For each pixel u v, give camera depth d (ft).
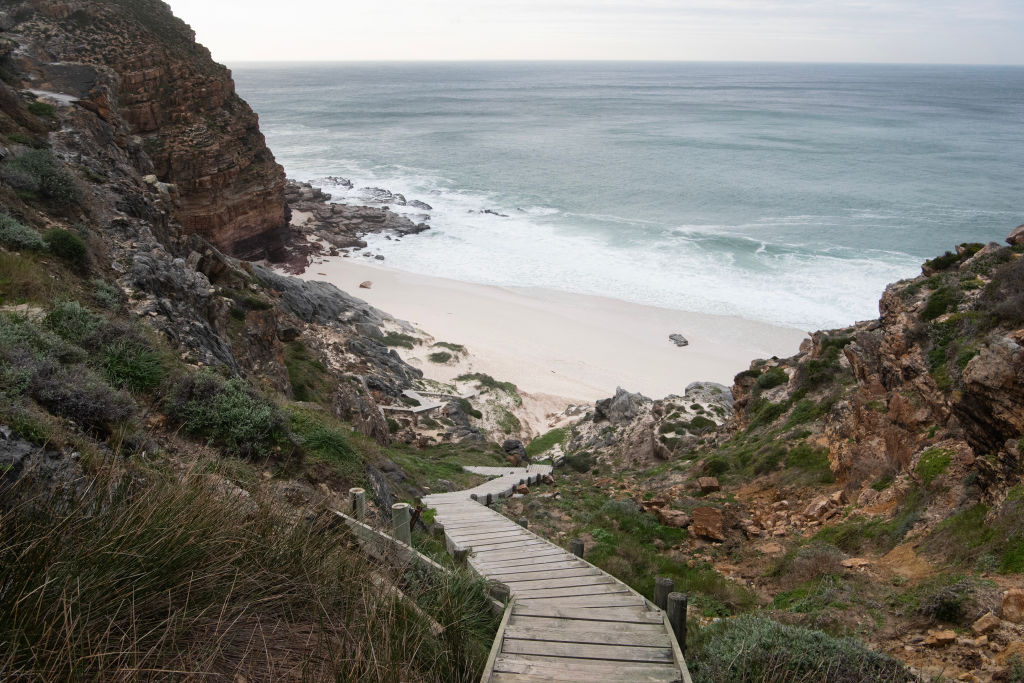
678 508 52.60
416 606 17.84
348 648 14.21
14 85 93.97
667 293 188.55
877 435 51.65
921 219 257.14
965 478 36.06
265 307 79.15
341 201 285.43
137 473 20.33
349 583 16.99
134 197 75.56
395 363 126.41
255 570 15.80
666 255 219.20
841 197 295.28
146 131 172.76
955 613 25.00
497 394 129.59
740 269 204.74
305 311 129.08
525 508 52.95
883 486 46.11
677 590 35.09
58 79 108.37
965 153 416.26
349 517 24.16
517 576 28.53
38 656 11.23
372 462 49.24
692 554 43.62
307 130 541.34
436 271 208.44
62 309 35.40
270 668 13.03
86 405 25.11
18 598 11.53
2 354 25.75
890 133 518.37
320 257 216.74
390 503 39.24
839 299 180.55
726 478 62.23
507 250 227.40
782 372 82.23
